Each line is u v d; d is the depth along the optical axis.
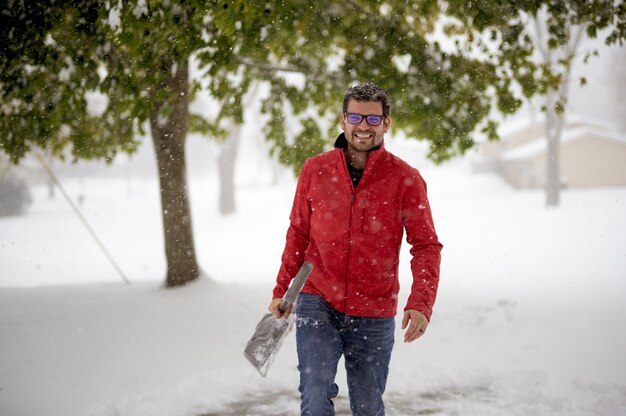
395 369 5.04
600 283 10.34
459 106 8.14
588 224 23.48
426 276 2.78
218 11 6.14
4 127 8.24
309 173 2.96
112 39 6.62
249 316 7.04
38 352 5.53
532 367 5.11
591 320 6.96
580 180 48.34
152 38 6.45
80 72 7.14
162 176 9.06
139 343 5.86
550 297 8.68
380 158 2.88
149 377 4.86
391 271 2.90
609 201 33.91
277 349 2.86
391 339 2.93
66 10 6.59
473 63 7.88
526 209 31.48
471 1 7.32
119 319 6.90
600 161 48.16
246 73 9.00
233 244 22.06
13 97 7.54
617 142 47.88
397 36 7.82
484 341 6.02
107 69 7.48
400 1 7.48
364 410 2.89
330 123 9.67
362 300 2.85
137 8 6.33
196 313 7.20
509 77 7.91
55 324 6.67
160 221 32.50
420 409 4.23
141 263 16.27
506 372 4.89
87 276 13.44
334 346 2.83
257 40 6.84
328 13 7.41
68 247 20.41
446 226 24.36
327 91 8.92
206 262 16.48
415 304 2.70
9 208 36.66
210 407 4.30
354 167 2.96
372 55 7.86
